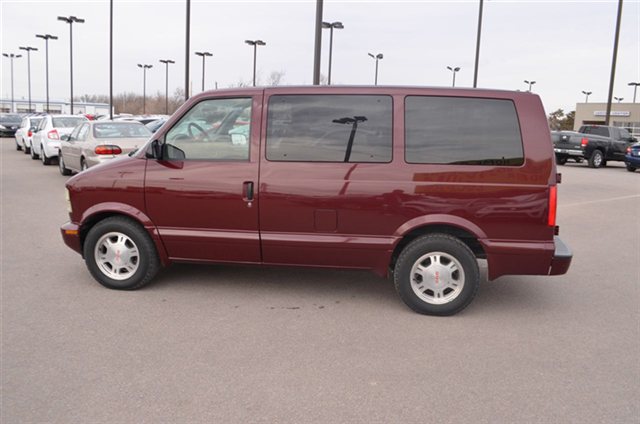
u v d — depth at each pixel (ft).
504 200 15.40
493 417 10.46
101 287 18.07
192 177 16.75
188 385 11.50
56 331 14.30
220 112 16.75
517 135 15.44
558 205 40.04
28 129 74.79
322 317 15.76
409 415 10.47
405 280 15.94
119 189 17.22
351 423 10.17
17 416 10.20
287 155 16.30
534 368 12.64
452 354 13.34
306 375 12.05
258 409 10.59
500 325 15.44
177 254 17.35
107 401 10.79
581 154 78.48
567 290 19.04
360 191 15.89
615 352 13.67
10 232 26.37
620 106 202.49
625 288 19.35
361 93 16.02
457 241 15.67
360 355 13.16
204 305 16.56
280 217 16.39
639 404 11.05
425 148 15.74
